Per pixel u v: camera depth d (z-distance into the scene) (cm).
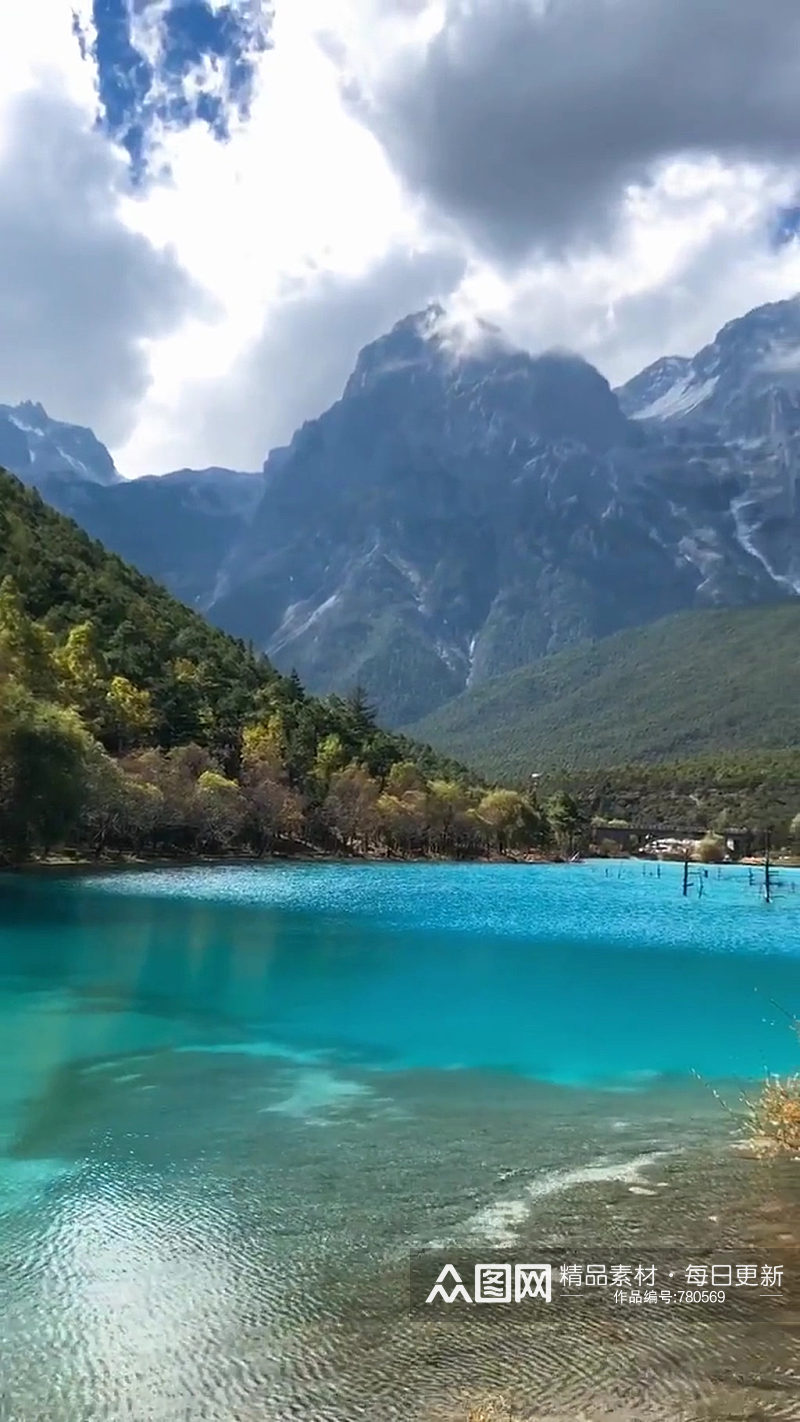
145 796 9956
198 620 19150
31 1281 1343
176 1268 1380
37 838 7788
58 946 4606
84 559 17275
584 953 5291
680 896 10744
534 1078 2511
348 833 14550
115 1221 1547
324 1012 3325
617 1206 1608
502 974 4381
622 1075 2548
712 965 4950
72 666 11712
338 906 7431
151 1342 1186
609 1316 1244
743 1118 2142
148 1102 2225
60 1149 1891
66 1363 1143
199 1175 1752
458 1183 1716
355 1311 1259
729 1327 1204
